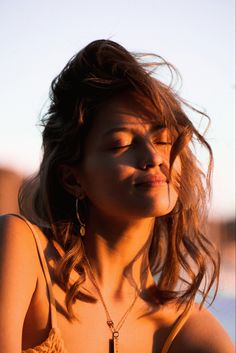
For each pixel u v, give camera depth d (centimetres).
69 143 201
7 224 197
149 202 194
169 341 211
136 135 196
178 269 220
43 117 208
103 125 198
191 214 218
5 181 767
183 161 209
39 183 213
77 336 198
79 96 199
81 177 202
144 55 205
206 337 214
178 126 205
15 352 179
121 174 195
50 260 202
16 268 189
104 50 201
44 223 209
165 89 204
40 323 194
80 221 204
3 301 184
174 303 215
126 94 198
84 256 205
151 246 224
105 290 206
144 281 213
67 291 198
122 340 205
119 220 201
